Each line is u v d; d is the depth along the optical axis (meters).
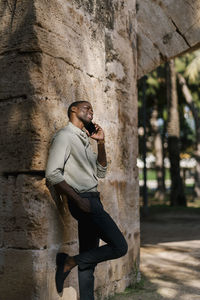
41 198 3.06
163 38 5.29
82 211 3.00
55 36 3.32
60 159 2.90
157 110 26.33
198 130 24.52
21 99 3.12
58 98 3.32
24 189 3.07
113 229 3.01
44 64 3.15
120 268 4.32
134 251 4.73
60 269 3.12
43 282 3.03
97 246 3.25
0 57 3.23
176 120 19.16
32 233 3.03
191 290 4.28
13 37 3.18
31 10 3.12
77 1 3.72
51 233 3.16
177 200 19.02
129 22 4.98
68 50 3.51
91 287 3.14
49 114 3.19
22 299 3.03
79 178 3.03
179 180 19.06
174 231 9.59
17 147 3.10
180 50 5.25
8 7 3.23
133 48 5.07
